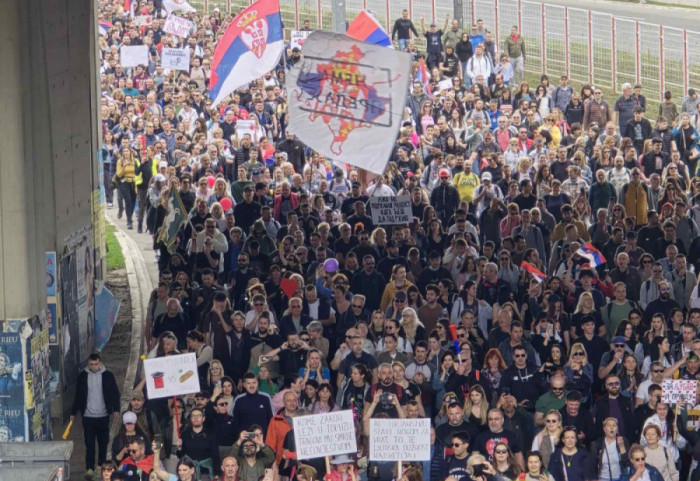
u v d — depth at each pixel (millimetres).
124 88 67812
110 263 51781
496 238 43656
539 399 28922
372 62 37969
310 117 38281
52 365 34031
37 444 25500
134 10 84312
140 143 56406
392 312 34719
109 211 61844
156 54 77688
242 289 37750
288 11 98875
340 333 34188
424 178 50375
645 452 27266
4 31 29219
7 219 29734
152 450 26859
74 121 36250
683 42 74375
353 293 36906
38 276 30969
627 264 37688
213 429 28312
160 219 45406
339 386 30797
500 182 48531
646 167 51781
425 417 28484
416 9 91625
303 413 28406
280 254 38812
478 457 25922
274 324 32906
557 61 81438
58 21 34469
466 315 33031
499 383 30094
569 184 47781
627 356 30109
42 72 32562
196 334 31781
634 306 34438
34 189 30719
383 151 38250
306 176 50531
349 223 42844
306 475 26078
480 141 56125
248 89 65438
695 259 41406
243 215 44125
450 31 71812
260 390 30234
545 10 82312
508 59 71875
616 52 78250
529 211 41875
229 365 32344
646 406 28844
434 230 41156
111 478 26047
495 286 35938
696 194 45969
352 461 26766
